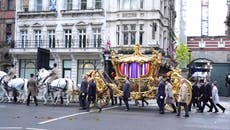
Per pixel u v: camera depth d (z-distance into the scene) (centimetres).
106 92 2633
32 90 2650
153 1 4828
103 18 5019
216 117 2180
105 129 1538
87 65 5072
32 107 2505
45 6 5378
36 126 1591
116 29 4947
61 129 1518
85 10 5091
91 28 5088
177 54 6259
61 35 5238
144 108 2669
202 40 5416
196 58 5434
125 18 4875
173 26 6975
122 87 2636
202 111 2553
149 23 4816
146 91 2589
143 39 4822
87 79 2608
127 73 2639
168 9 5797
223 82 5300
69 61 5175
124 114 2197
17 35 5469
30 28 5406
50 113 2136
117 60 2667
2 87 2938
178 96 2238
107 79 2742
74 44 5138
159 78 2528
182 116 2178
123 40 4891
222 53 5328
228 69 5297
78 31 5175
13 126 1572
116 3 4966
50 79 2808
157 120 1923
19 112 2147
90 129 1529
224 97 5122
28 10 5469
